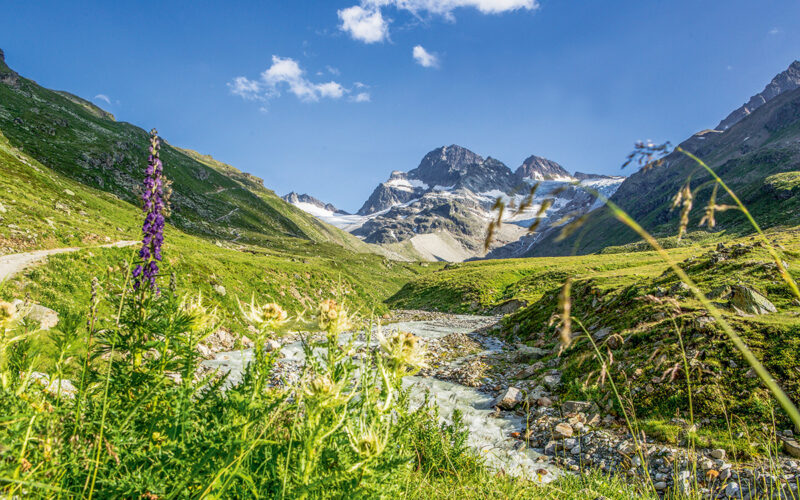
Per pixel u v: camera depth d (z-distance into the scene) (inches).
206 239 5408.5
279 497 60.5
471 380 753.6
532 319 1323.8
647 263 2901.1
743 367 491.2
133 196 5438.0
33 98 7066.9
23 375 70.3
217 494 60.1
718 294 688.4
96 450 64.7
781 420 412.5
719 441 397.7
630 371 552.7
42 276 821.9
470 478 213.8
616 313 848.3
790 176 6574.8
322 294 1734.7
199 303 93.4
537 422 512.1
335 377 78.6
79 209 2527.1
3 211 1357.0
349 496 63.9
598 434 457.7
